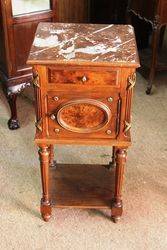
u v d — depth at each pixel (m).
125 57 1.35
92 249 1.59
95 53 1.37
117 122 1.45
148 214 1.75
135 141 2.23
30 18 2.09
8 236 1.65
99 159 2.09
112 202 1.69
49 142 1.49
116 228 1.69
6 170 2.00
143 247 1.60
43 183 1.62
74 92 1.38
